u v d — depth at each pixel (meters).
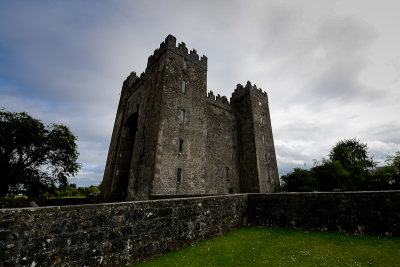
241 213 10.98
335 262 5.57
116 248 5.80
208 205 9.13
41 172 28.22
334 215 8.79
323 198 9.25
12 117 25.08
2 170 24.38
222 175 26.56
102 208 5.84
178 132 19.78
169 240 7.16
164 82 20.17
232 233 9.34
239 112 32.31
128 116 28.08
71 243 5.09
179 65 22.33
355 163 37.97
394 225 7.34
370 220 7.88
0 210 4.34
